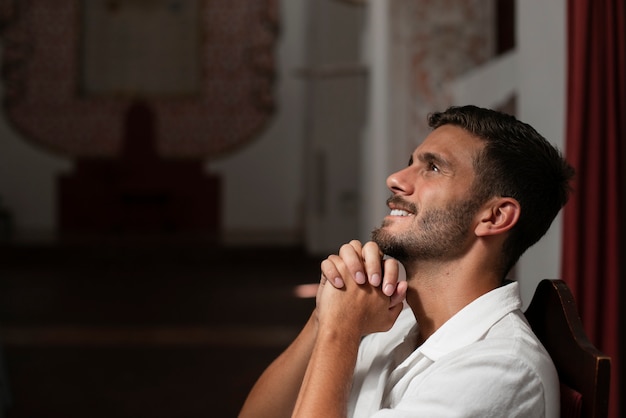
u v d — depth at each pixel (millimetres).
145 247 11789
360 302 1434
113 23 14352
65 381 5203
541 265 2914
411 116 5820
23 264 11273
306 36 13406
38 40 14148
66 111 14195
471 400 1256
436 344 1402
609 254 2314
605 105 2324
